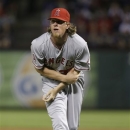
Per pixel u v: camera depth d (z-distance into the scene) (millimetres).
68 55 20531
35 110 42156
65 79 20656
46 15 57781
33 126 34656
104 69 42125
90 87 42094
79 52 20391
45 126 34750
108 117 39312
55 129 20406
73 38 20219
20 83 41812
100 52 42000
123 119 38438
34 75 41688
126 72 42375
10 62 41781
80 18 55781
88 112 41719
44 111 42000
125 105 42688
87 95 42156
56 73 20828
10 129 33031
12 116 39312
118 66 42281
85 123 36281
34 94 41938
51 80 21328
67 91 21562
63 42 20219
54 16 19547
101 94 42250
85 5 59188
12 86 41875
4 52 41750
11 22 57719
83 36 52344
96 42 50656
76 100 21781
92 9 59062
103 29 54938
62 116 20500
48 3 60562
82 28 54000
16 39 55219
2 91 41844
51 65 21062
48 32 20516
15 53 41750
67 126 20422
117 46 49906
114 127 34594
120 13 57000
